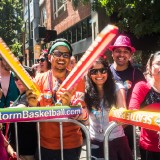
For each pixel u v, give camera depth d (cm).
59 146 309
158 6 662
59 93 279
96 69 320
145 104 299
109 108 325
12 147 339
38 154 295
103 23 1051
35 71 704
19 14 2544
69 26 1633
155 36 907
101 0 745
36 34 1011
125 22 723
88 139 276
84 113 285
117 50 411
